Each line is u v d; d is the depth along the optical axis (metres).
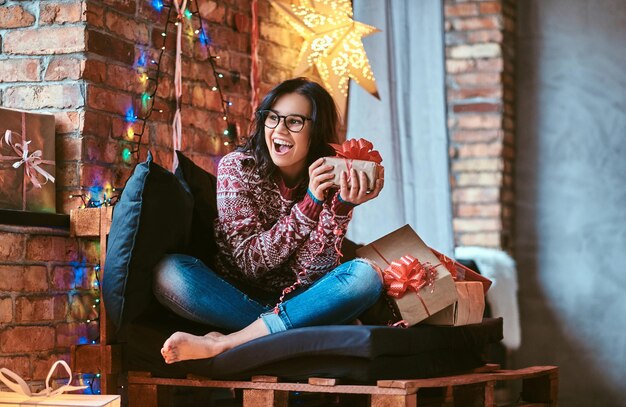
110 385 2.99
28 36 3.35
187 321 3.01
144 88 3.57
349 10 4.49
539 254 5.51
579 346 5.43
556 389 3.49
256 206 2.94
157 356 2.91
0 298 2.99
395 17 4.96
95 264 3.32
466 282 3.06
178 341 2.73
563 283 5.47
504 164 5.33
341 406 3.23
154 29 3.63
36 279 3.10
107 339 3.01
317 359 2.67
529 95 5.51
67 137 3.30
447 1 5.35
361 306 2.80
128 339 2.94
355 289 2.77
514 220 5.51
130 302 2.83
